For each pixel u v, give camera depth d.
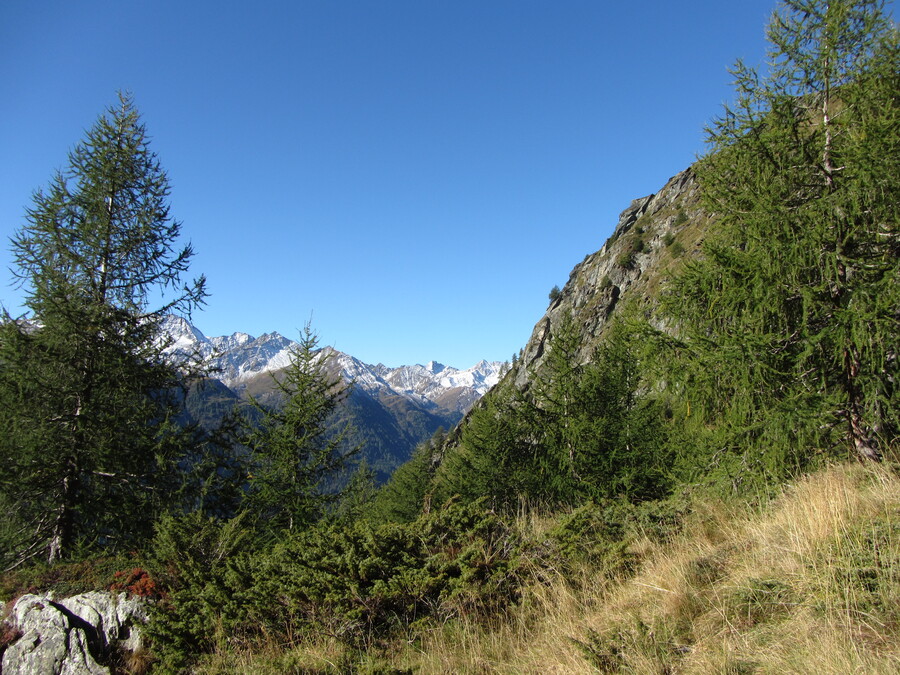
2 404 9.65
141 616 5.99
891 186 5.32
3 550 9.68
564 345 18.30
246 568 6.09
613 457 14.69
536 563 5.48
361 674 3.90
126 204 12.06
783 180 6.41
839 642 2.74
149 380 11.56
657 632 3.51
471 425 20.67
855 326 5.41
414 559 5.52
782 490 5.83
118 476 10.67
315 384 15.62
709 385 6.52
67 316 10.26
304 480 14.77
